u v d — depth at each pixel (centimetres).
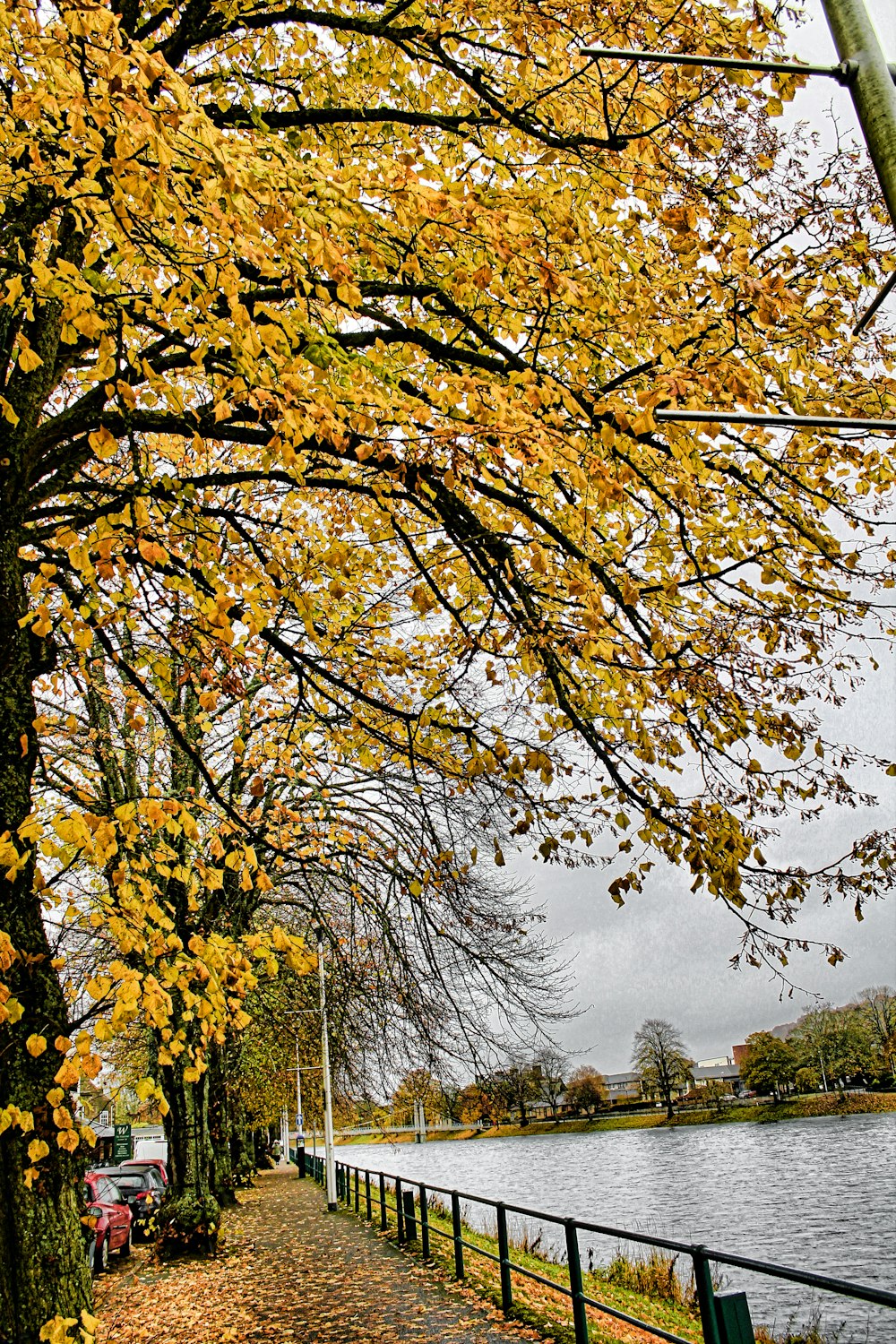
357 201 395
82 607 455
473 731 569
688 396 387
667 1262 1413
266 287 521
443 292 514
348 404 466
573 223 427
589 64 452
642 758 507
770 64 269
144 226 397
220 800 588
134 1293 1181
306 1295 1066
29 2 353
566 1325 818
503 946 916
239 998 526
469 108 570
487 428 409
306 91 629
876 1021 7631
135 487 488
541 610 553
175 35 554
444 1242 1384
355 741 729
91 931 637
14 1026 443
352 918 1173
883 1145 4228
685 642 544
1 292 492
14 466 517
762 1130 6456
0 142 420
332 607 706
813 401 536
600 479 420
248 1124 3591
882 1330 1130
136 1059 1564
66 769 845
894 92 257
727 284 459
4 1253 425
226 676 608
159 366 546
